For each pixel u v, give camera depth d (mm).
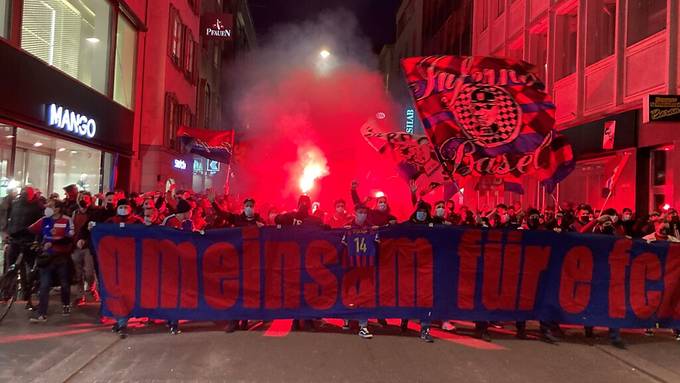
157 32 21125
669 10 12273
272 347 6898
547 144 8484
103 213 9398
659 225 9719
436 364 6375
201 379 5648
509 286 7824
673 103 11273
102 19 16859
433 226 7828
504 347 7297
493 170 8438
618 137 13922
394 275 7770
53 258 8219
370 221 8430
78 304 9414
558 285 7879
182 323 8250
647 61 13219
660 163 12922
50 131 13055
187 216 8633
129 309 7453
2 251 10641
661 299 7918
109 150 17234
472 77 8484
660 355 7047
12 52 11180
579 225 10305
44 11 13391
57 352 6473
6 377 5582
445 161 8375
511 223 9516
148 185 20672
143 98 20859
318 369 6047
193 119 27203
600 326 7812
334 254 7789
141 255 7551
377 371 6035
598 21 16062
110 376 5711
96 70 16703
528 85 8547
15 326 7754
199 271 7648
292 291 7742
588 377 6094
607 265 7926
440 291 7754
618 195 14023
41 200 9727
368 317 7695
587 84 16094
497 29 24172
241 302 7688
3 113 10938
